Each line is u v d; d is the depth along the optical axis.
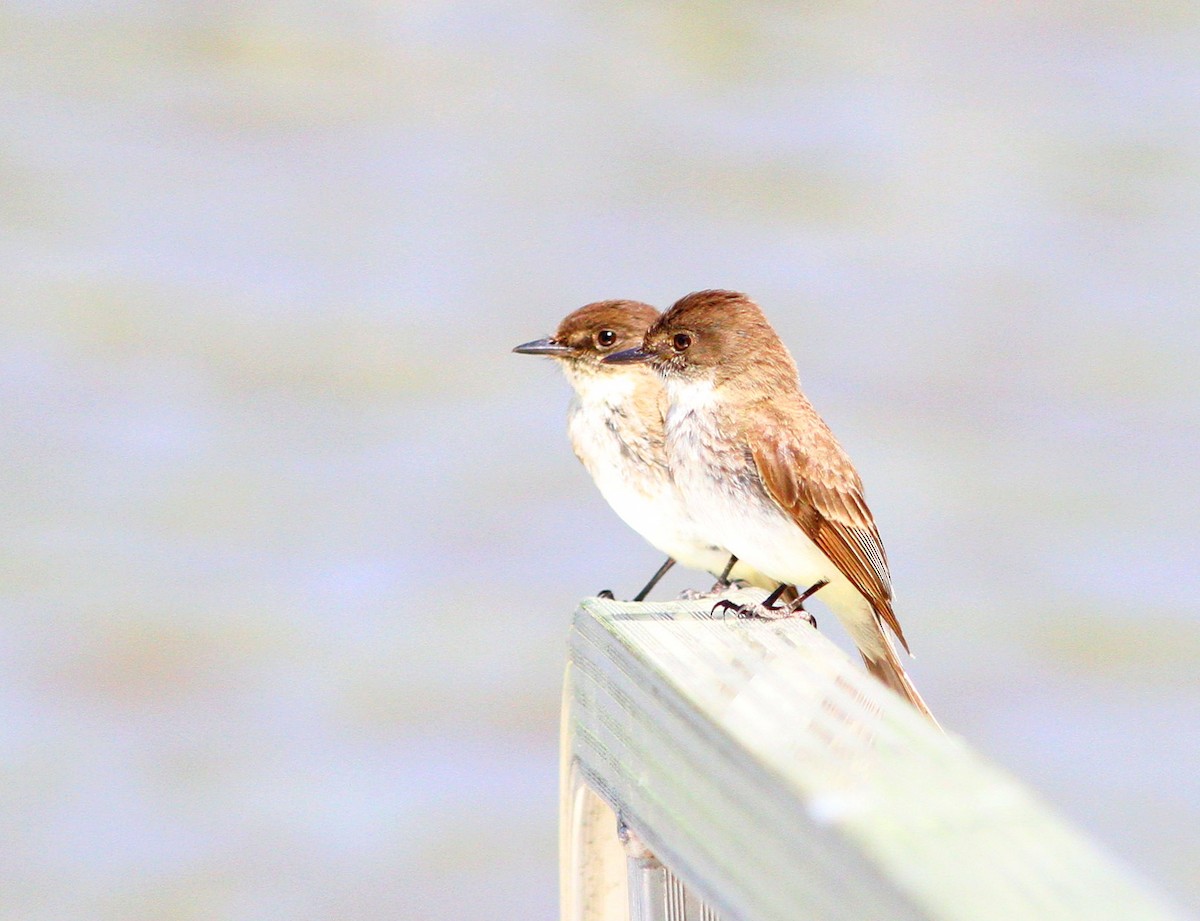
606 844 6.78
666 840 6.71
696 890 6.70
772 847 6.02
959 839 5.16
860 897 5.19
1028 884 4.85
